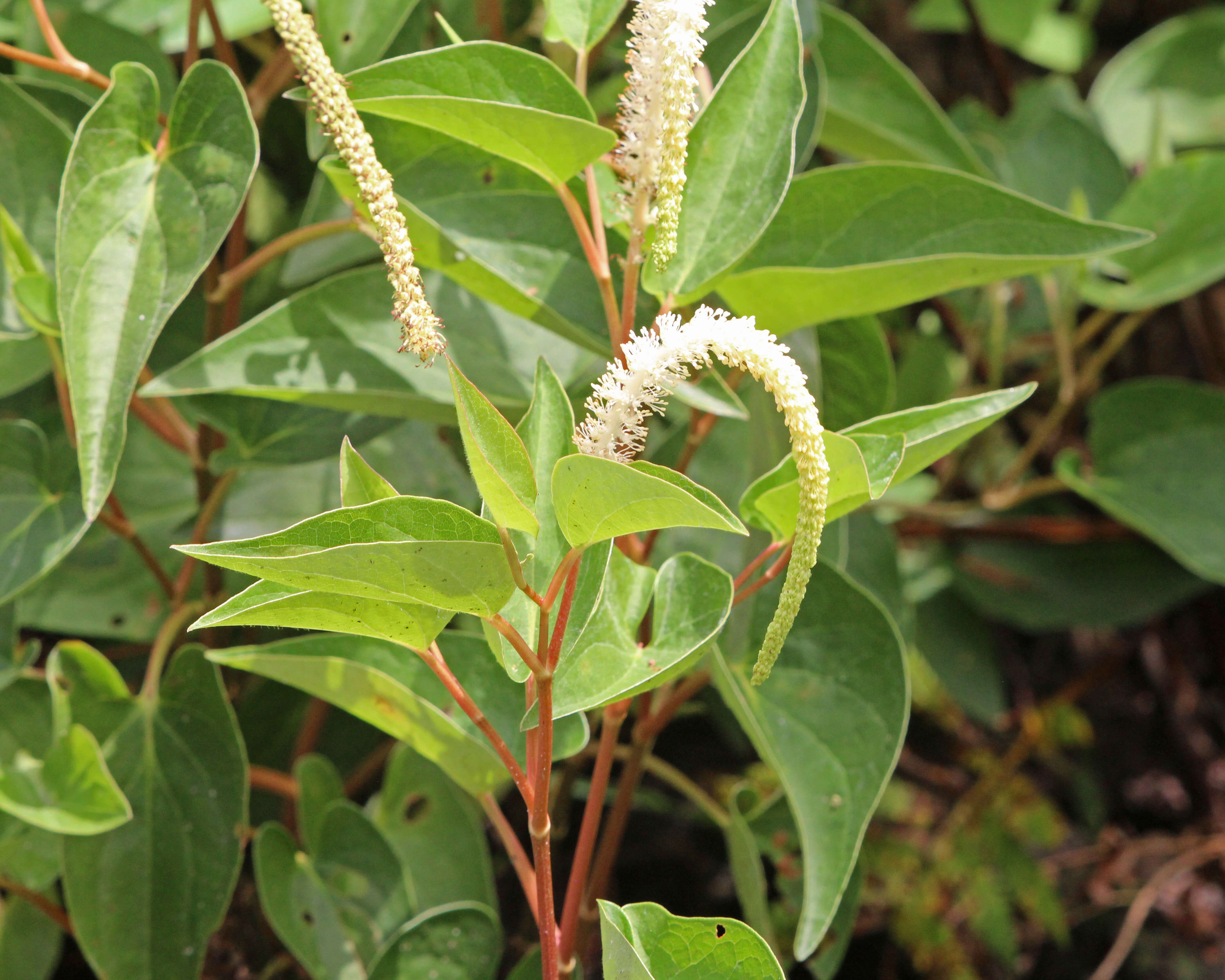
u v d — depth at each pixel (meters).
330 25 0.84
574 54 0.98
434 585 0.71
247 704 0.96
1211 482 1.04
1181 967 1.10
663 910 0.75
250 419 0.88
